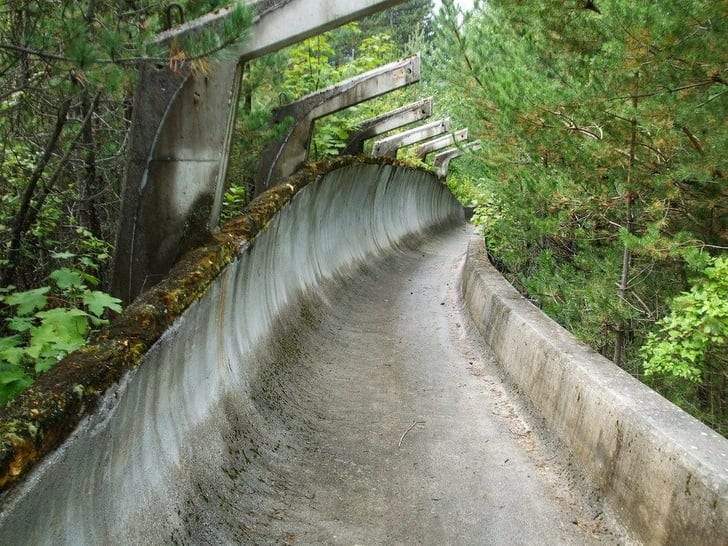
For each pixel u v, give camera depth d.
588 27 4.80
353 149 13.77
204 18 4.34
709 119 4.21
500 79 6.01
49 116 4.66
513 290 7.66
